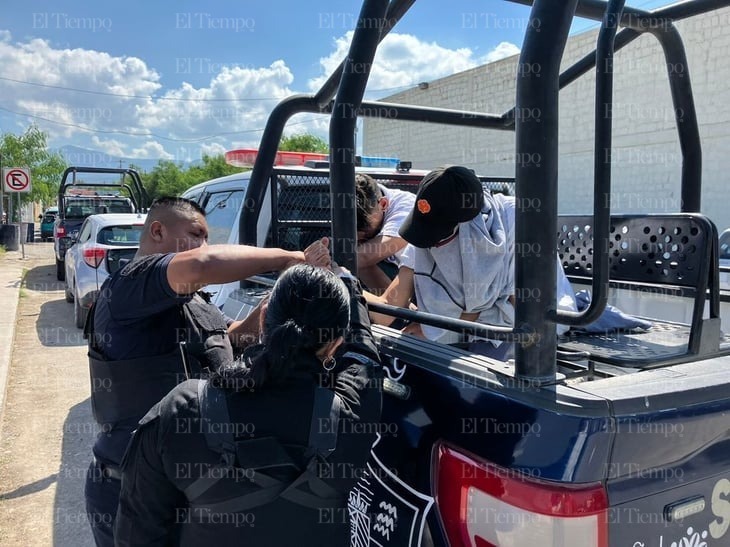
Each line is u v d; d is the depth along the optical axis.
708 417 1.27
